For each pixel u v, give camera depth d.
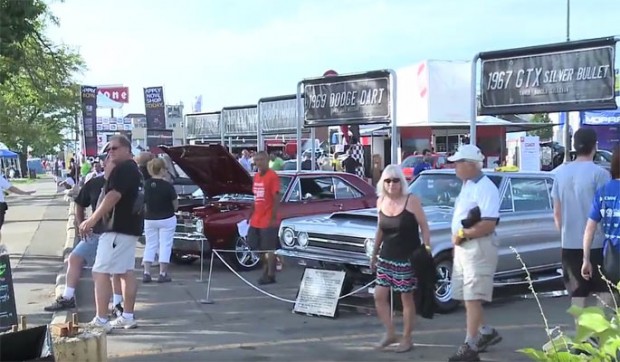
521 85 9.24
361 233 7.31
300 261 7.93
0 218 10.34
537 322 7.33
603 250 5.22
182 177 14.12
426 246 5.98
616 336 2.48
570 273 5.59
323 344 6.43
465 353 5.67
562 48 8.80
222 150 10.30
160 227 9.66
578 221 5.52
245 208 10.70
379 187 6.15
